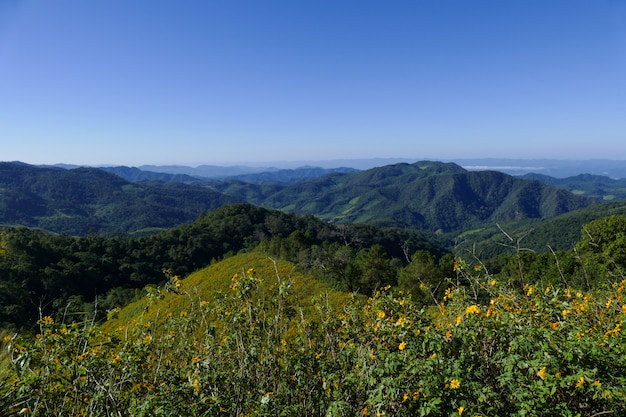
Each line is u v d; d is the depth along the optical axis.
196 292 4.50
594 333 3.06
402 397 2.52
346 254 27.91
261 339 3.81
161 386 3.10
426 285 4.41
